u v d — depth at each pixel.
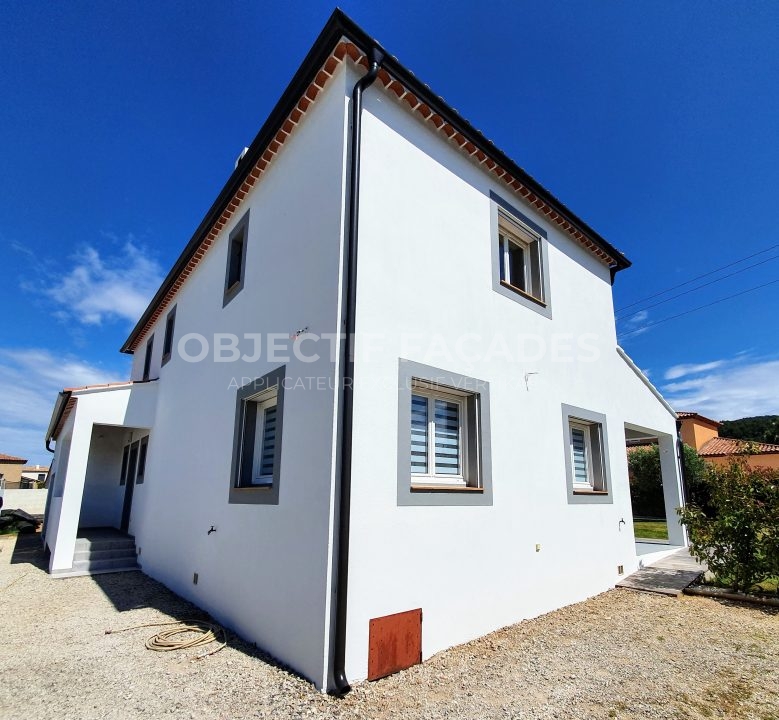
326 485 3.55
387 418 3.99
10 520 16.45
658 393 9.98
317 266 4.30
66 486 8.56
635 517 18.53
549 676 3.54
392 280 4.36
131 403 9.45
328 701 3.03
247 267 6.15
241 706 2.96
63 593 6.71
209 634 4.54
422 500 4.14
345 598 3.29
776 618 5.36
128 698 3.11
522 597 5.14
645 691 3.29
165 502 7.91
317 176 4.59
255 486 5.07
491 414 5.25
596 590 6.51
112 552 9.09
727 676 3.59
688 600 6.23
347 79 4.40
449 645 4.14
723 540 6.71
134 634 4.66
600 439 7.50
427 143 5.19
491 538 4.84
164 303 10.66
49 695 3.17
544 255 7.02
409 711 2.92
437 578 4.14
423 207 4.94
